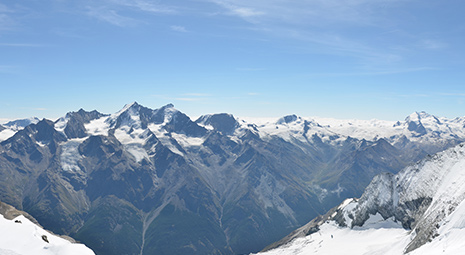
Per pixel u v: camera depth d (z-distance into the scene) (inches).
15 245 5014.8
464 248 5659.5
